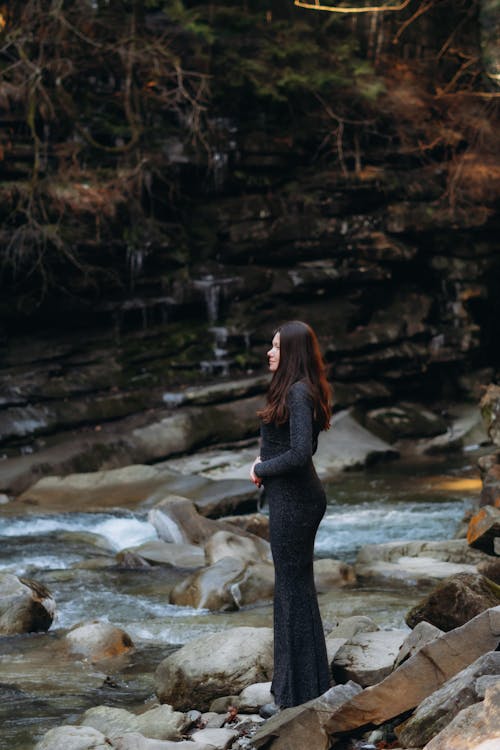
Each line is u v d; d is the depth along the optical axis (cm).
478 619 409
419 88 1883
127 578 859
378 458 1499
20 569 876
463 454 1602
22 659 624
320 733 412
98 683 573
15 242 1482
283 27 1820
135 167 1616
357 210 1788
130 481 1228
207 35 1686
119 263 1591
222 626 687
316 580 815
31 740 482
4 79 1560
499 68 1881
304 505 453
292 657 454
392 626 664
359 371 1683
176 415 1448
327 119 1812
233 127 1748
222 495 1152
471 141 1877
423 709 390
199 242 1697
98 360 1526
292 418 445
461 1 1912
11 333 1497
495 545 852
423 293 1820
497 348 1891
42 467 1280
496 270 1830
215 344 1620
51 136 1586
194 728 476
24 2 1565
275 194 1759
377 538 1031
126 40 1589
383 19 1867
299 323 460
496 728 332
